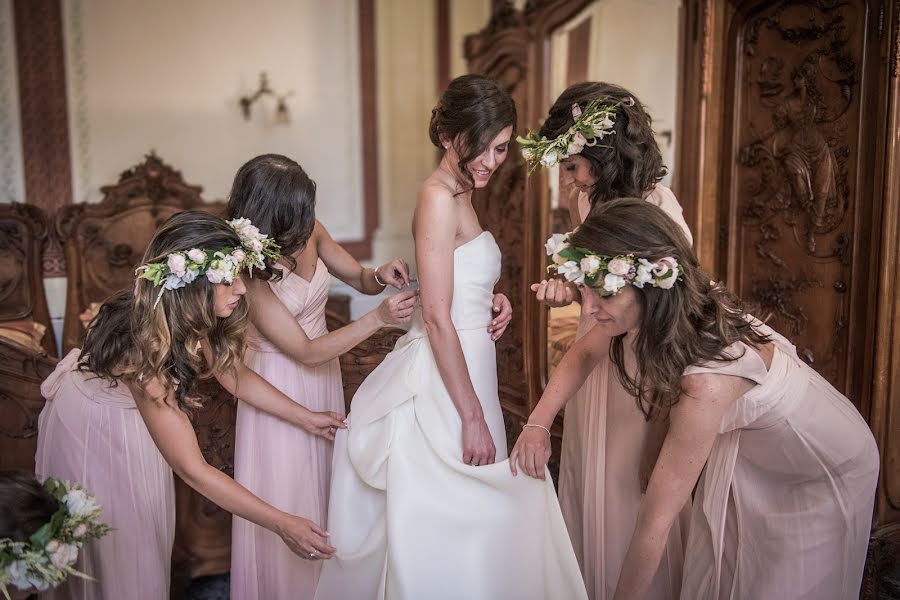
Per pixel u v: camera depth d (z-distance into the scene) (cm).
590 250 162
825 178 287
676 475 175
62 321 537
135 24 597
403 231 701
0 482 154
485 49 511
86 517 158
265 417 221
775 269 312
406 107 691
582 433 229
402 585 185
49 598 209
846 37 276
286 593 225
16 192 573
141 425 212
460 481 192
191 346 180
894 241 262
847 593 194
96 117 592
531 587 195
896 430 272
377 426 200
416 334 205
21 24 563
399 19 676
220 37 625
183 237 177
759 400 176
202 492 188
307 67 655
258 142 648
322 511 227
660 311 162
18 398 250
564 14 424
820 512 190
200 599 271
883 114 261
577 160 213
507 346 327
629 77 373
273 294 211
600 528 219
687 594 207
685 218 339
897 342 267
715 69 327
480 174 190
